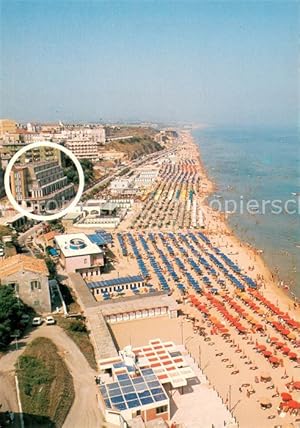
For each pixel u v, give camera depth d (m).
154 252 157.75
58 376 73.19
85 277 133.38
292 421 68.62
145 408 64.38
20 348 82.19
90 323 96.12
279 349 90.50
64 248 136.75
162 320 104.12
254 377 80.81
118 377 71.56
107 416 64.12
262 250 161.38
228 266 142.88
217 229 189.12
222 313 105.75
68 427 62.78
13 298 90.12
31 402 66.25
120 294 120.44
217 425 65.50
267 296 120.00
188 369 75.00
